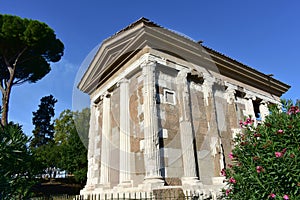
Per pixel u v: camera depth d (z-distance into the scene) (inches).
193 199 243.9
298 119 127.8
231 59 464.1
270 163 117.8
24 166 146.9
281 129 128.7
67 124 1093.8
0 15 611.5
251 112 494.9
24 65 685.3
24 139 146.5
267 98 557.9
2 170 128.8
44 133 1422.2
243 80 511.5
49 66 738.8
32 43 623.2
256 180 119.0
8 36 597.0
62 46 733.9
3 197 123.6
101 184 351.3
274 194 112.1
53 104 1514.5
